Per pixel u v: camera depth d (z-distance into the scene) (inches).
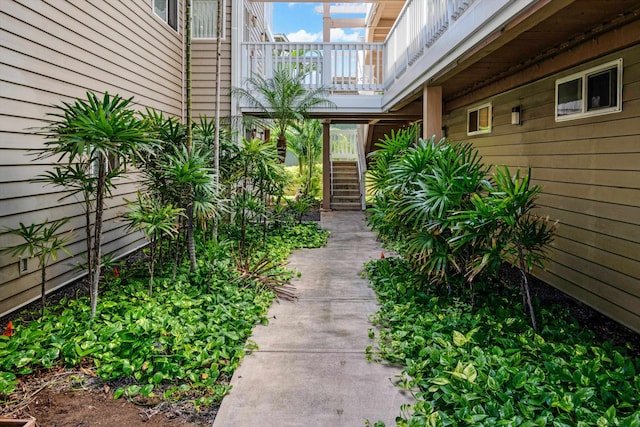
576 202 175.0
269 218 309.4
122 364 113.7
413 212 165.3
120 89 238.1
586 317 160.9
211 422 96.0
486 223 137.2
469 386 99.9
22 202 160.7
